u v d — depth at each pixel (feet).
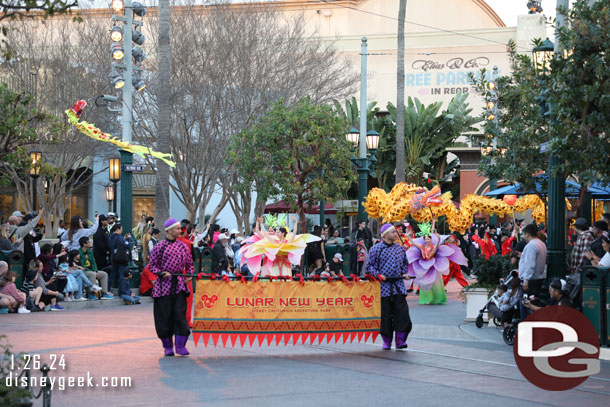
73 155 124.06
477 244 89.61
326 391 27.81
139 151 59.98
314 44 134.92
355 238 87.45
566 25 40.91
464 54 174.60
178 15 113.60
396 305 38.86
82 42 119.55
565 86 38.17
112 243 67.41
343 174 90.79
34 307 57.57
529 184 58.39
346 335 38.11
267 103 112.16
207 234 76.59
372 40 177.58
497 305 46.93
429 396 27.04
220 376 30.76
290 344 40.86
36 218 60.23
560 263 42.63
